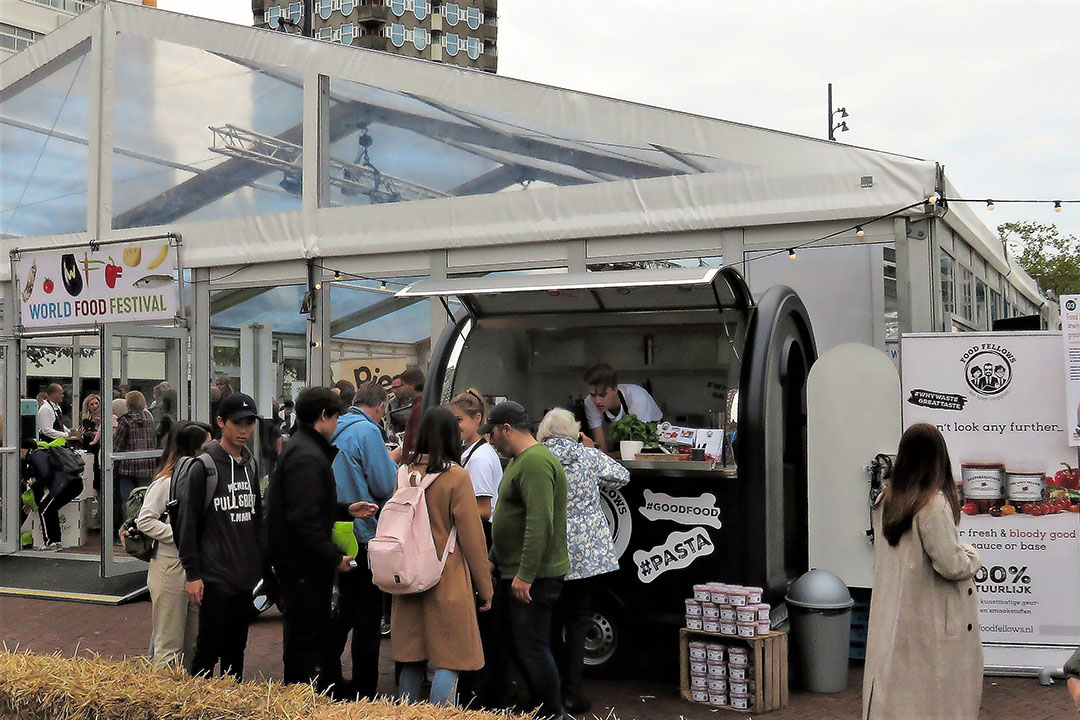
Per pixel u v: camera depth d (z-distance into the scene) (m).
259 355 11.52
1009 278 15.32
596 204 9.86
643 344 7.35
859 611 6.84
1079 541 6.46
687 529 6.23
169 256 11.73
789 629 6.41
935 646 4.23
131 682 4.54
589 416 7.28
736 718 5.65
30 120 12.83
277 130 11.48
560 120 10.09
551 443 5.66
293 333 11.36
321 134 11.26
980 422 6.60
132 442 9.95
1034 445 6.54
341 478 5.77
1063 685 6.33
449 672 4.79
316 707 4.21
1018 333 6.57
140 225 12.13
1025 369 6.56
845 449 6.75
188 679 4.60
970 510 6.59
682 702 5.95
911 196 8.55
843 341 8.84
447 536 4.84
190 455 5.73
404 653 4.87
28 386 12.30
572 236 9.94
